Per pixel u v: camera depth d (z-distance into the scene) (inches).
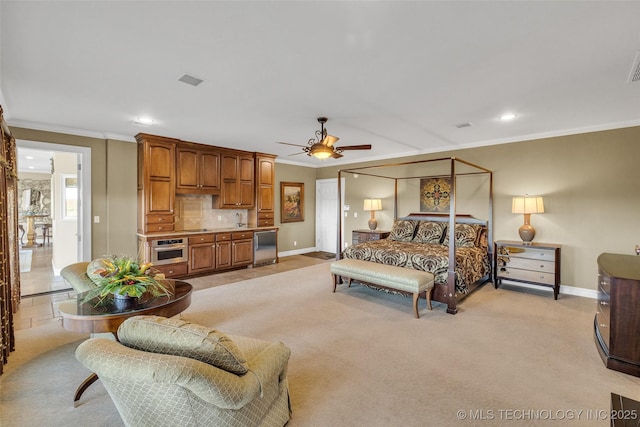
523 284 189.3
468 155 209.5
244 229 233.3
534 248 168.9
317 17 70.2
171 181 198.8
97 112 141.6
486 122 156.2
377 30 75.4
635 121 151.0
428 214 229.3
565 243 173.0
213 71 99.0
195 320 131.0
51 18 70.2
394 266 158.4
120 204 190.2
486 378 88.2
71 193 213.6
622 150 155.3
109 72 99.6
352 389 83.0
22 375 89.7
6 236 101.6
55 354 102.0
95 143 182.9
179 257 197.0
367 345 108.7
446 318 134.4
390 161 254.4
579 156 167.5
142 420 52.2
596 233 163.6
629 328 89.7
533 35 77.0
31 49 84.6
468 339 113.4
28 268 228.7
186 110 138.6
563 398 79.1
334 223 306.7
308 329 122.3
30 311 141.9
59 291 171.9
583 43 80.5
